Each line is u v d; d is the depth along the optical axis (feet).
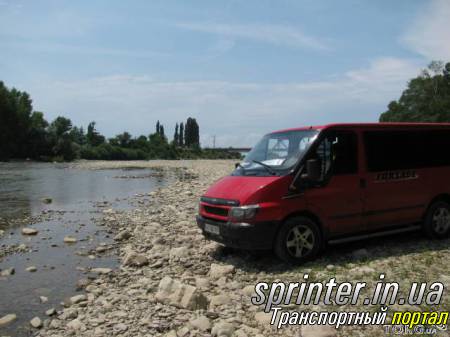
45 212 45.93
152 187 77.36
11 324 15.89
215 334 13.78
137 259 23.58
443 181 24.98
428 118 207.21
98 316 16.07
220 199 21.61
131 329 14.62
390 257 21.16
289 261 20.62
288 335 13.61
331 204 21.42
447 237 25.41
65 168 162.91
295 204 20.53
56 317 16.49
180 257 23.94
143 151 375.66
